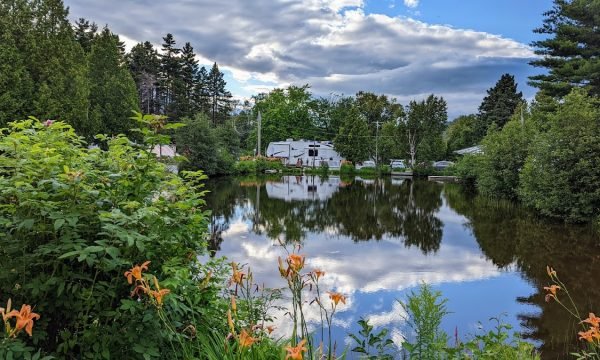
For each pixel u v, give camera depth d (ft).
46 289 6.18
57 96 60.29
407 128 146.51
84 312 6.70
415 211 54.34
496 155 69.15
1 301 6.55
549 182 46.29
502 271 26.04
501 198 69.92
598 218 41.73
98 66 87.76
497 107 166.20
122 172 7.77
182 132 98.89
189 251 8.38
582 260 28.94
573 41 78.23
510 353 8.54
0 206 6.26
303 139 181.78
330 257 28.81
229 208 52.01
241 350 6.80
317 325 16.39
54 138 8.07
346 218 47.42
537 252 31.45
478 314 18.95
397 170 144.56
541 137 51.42
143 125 8.48
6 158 6.89
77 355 6.77
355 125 155.22
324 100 195.62
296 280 6.97
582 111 46.06
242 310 9.46
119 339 6.57
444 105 147.64
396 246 33.12
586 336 6.71
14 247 6.31
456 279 24.31
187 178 9.71
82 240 6.42
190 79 174.50
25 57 58.34
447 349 8.64
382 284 22.82
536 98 97.35
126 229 6.84
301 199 64.80
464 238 36.94
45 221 6.63
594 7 73.31
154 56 168.76
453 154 168.55
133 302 6.34
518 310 19.47
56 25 67.46
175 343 7.56
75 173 6.62
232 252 28.32
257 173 132.77
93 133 71.97
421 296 10.70
